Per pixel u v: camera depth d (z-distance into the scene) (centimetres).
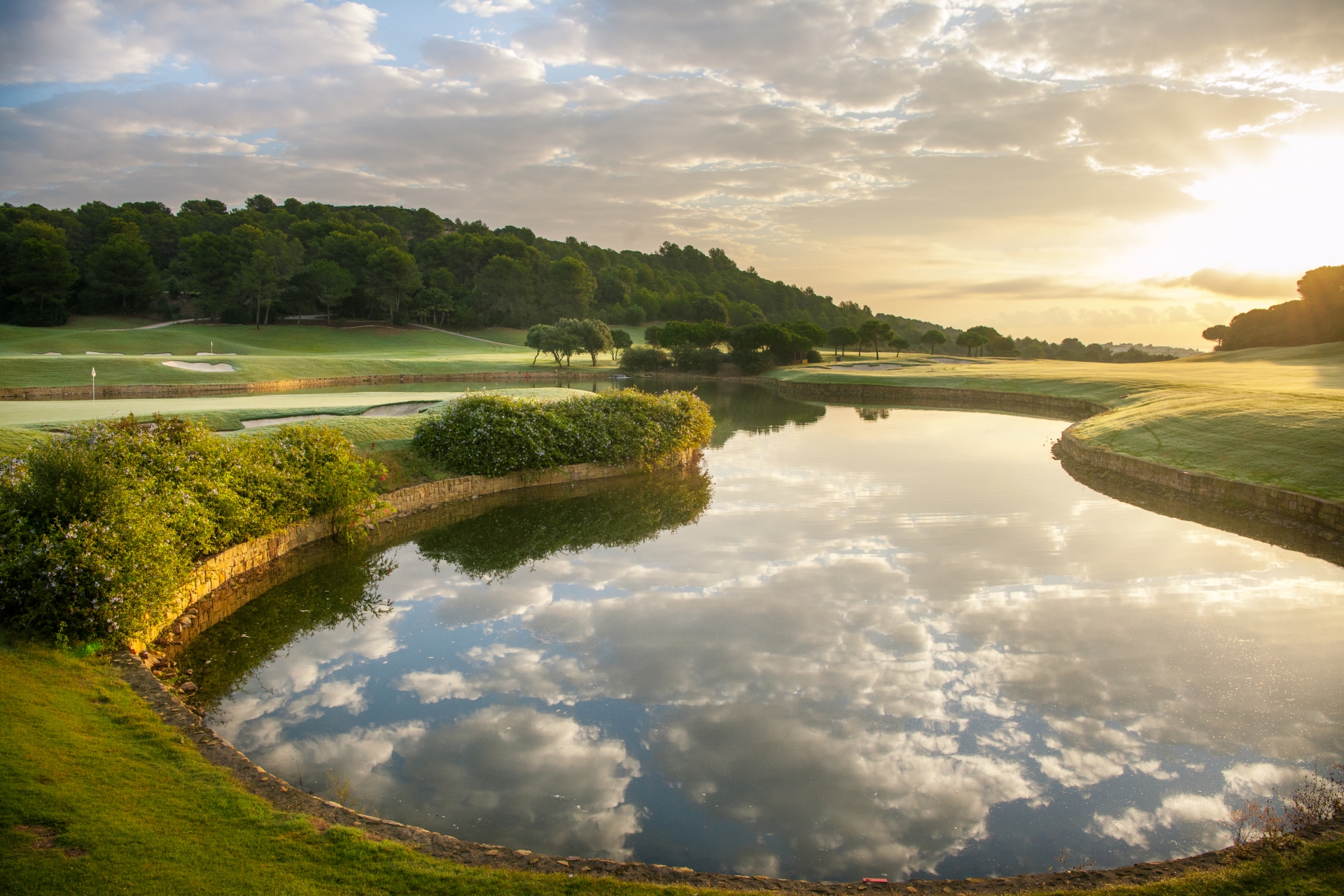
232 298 10031
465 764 688
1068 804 635
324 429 1553
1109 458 2362
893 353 12381
